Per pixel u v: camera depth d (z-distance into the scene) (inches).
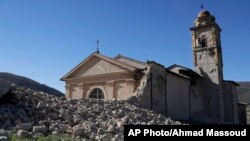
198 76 1657.2
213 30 1744.6
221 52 1786.4
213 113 1653.5
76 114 539.8
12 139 332.5
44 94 652.1
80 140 397.7
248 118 2052.2
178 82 1389.0
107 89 1352.1
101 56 1402.6
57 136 395.2
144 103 1091.9
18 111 473.7
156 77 1197.7
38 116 482.6
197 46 1771.7
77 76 1486.2
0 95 483.2
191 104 1504.7
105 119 564.1
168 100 1264.8
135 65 1371.8
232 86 1772.9
